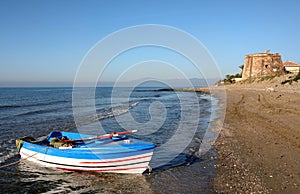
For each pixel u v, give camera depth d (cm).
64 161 991
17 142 1129
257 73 7200
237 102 3266
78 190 825
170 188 807
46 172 982
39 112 2945
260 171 899
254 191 747
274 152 1101
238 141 1341
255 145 1234
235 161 1025
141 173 948
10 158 1143
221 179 853
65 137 1158
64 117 2502
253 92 4541
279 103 2666
